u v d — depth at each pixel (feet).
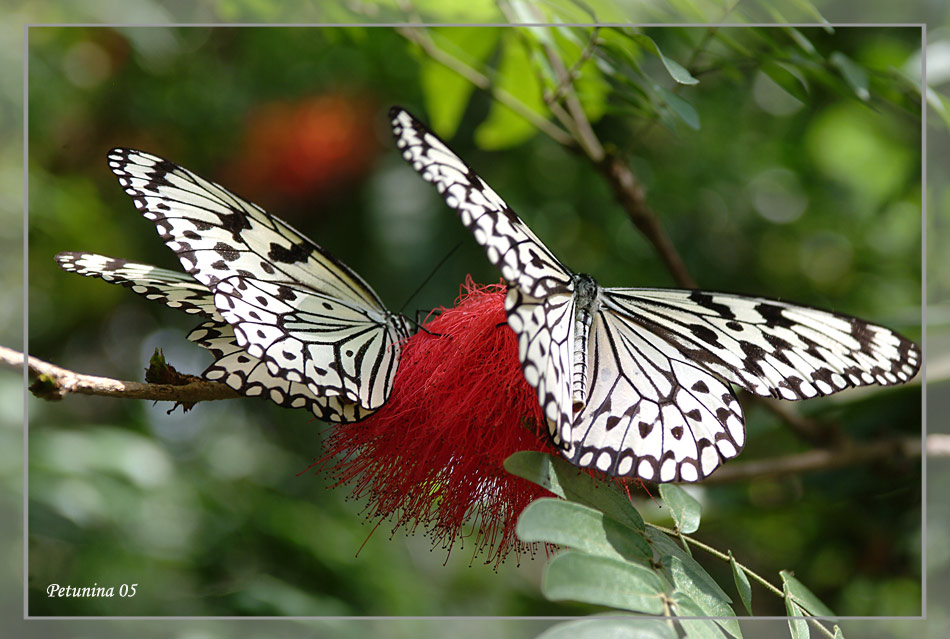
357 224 3.58
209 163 3.75
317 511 3.28
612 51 2.79
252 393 2.68
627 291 2.67
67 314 3.76
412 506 2.69
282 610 3.04
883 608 3.09
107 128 3.62
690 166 3.50
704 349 2.66
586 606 3.22
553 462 2.60
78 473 3.10
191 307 2.72
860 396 3.02
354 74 3.57
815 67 2.81
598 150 2.97
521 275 2.58
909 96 2.85
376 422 2.69
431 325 2.70
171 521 3.16
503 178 3.51
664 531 2.62
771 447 3.22
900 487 3.04
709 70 2.82
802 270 3.66
